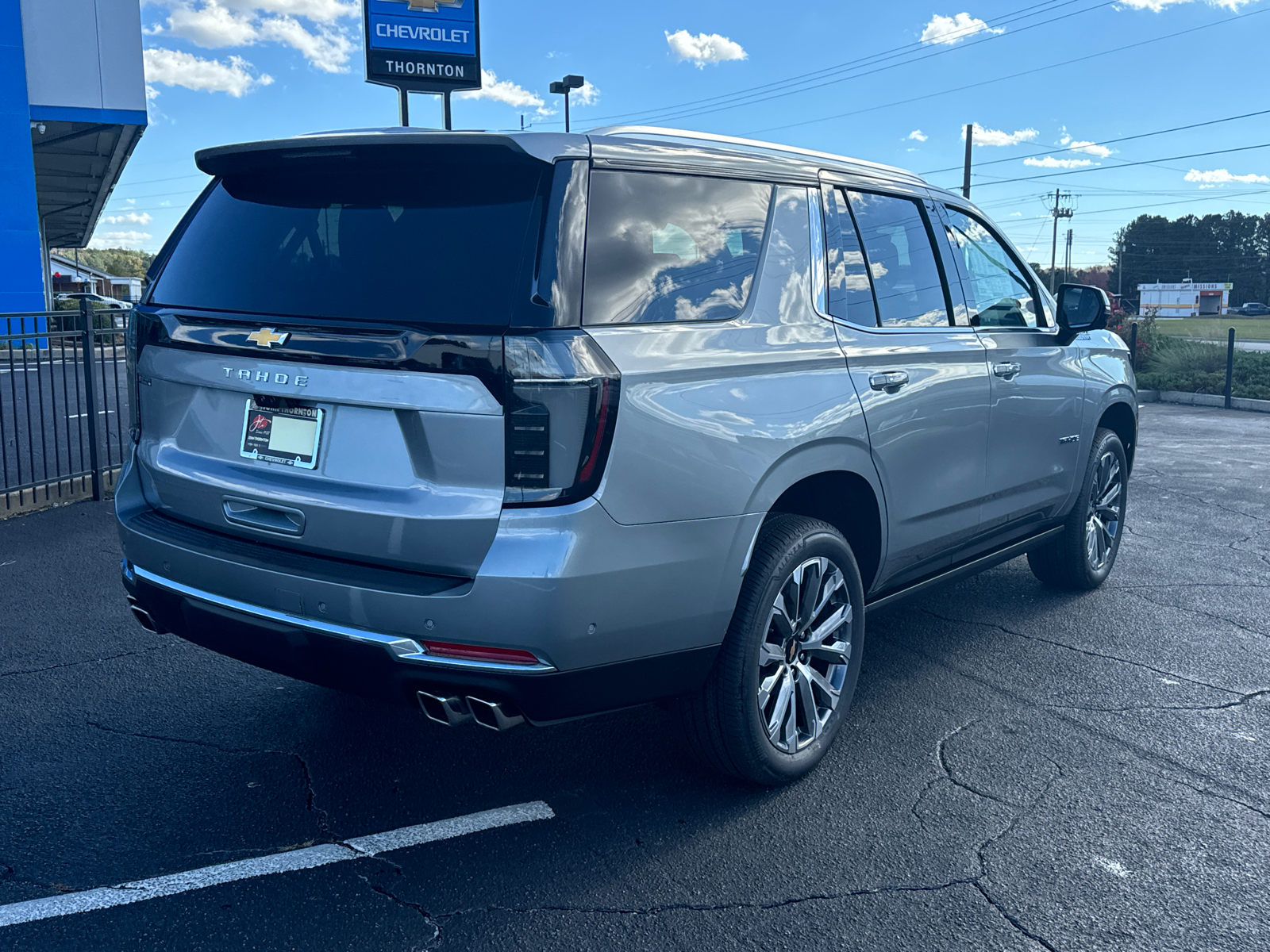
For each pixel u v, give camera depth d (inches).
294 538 109.5
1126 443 227.3
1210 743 143.6
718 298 117.2
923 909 103.6
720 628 114.1
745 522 113.8
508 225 103.1
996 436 164.2
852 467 130.1
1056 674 170.1
